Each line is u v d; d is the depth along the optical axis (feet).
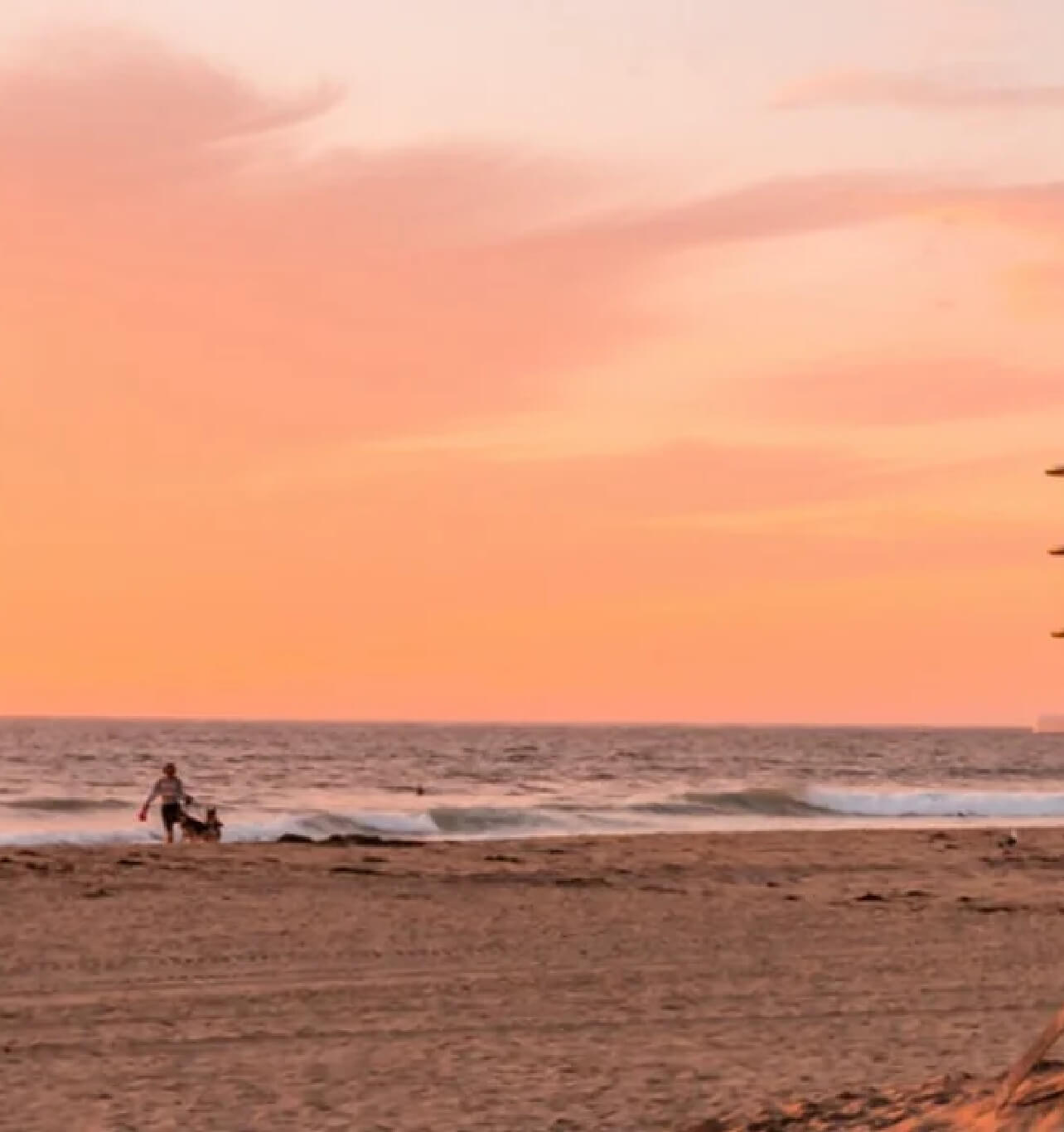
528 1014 51.80
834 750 517.55
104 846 106.52
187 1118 38.83
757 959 63.36
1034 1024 51.13
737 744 568.00
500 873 91.71
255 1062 44.70
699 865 98.63
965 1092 34.32
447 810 154.81
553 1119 38.68
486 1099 40.65
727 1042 47.93
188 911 73.20
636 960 62.44
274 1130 37.70
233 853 100.22
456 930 69.15
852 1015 52.39
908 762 417.69
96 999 53.11
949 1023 51.16
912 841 121.80
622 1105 40.01
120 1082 42.32
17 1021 49.57
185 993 54.34
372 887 83.82
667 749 493.36
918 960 63.72
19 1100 40.45
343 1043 47.26
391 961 61.16
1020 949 67.31
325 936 66.64
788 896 83.71
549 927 70.59
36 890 79.00
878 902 82.33
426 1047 46.88
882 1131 32.30
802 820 176.35
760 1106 39.24
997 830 140.15
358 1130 37.81
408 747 463.42
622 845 113.09
